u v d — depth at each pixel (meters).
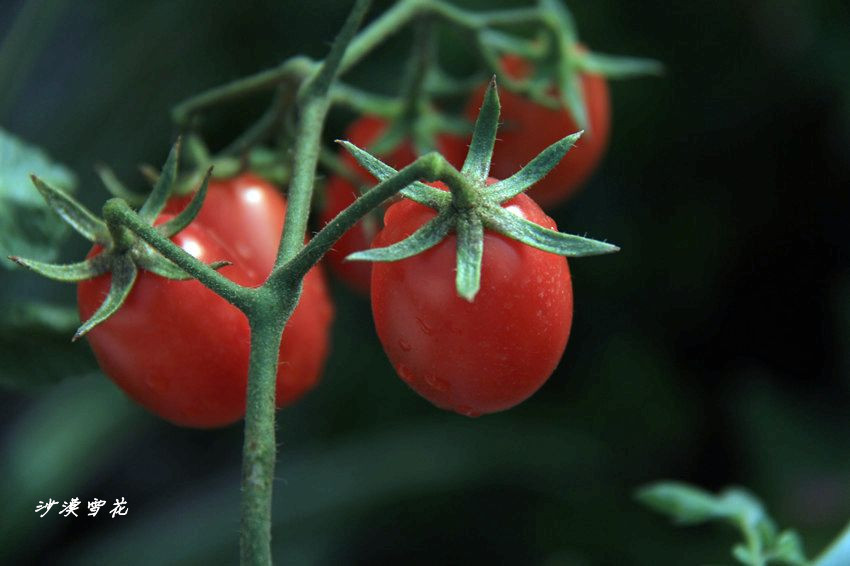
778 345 0.77
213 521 0.67
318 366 0.44
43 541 0.73
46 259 0.46
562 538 0.71
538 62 0.48
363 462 0.67
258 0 0.70
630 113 0.71
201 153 0.46
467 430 0.70
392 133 0.47
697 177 0.75
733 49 0.71
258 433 0.39
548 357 0.41
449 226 0.40
